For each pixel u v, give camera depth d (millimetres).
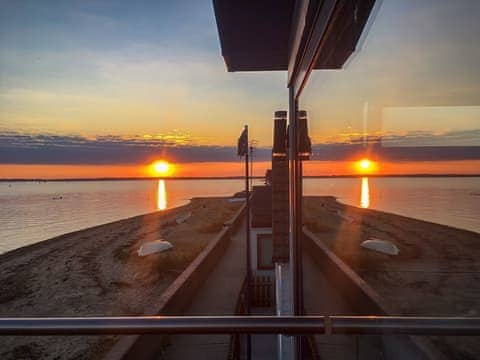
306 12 1733
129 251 15281
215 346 3697
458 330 1180
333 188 1953
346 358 1679
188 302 6539
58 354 5219
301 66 2539
